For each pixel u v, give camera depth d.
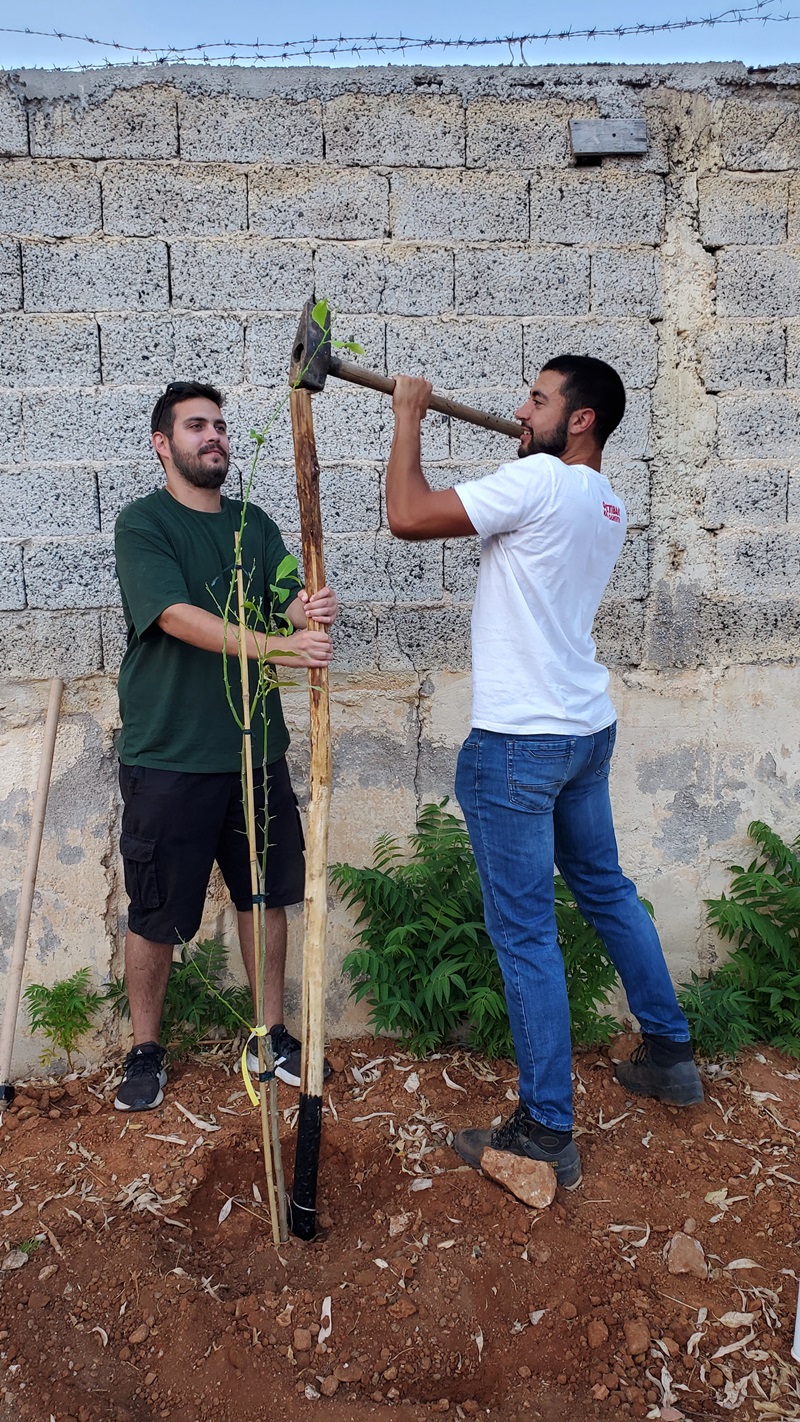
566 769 2.50
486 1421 1.96
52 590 3.16
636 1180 2.63
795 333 3.34
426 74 3.17
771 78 3.27
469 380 3.27
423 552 3.30
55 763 3.19
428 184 3.20
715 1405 2.00
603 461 3.33
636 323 3.30
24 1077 3.20
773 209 3.30
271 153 3.14
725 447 3.36
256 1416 1.97
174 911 2.87
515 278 3.25
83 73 3.06
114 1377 2.06
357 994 3.11
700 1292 2.25
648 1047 2.96
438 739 3.38
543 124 3.22
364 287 3.21
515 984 2.52
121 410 3.15
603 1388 2.02
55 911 3.22
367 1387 2.03
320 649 2.35
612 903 2.81
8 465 3.12
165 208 3.12
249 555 2.91
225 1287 2.27
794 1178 2.66
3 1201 2.56
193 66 3.10
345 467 3.26
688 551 3.39
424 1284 2.24
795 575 3.42
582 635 2.57
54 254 3.09
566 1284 2.25
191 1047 3.20
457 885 3.22
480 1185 2.54
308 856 2.38
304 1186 2.39
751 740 3.47
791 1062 3.24
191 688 2.80
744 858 3.50
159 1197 2.57
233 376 3.20
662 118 3.26
